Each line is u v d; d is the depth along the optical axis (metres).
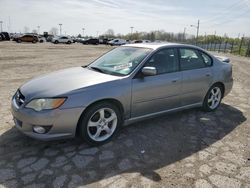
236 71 13.52
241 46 37.88
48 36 61.28
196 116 5.09
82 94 3.38
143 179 2.92
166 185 2.82
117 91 3.66
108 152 3.52
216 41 52.94
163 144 3.82
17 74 9.61
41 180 2.85
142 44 4.70
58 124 3.29
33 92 3.42
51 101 3.25
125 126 4.43
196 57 4.95
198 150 3.67
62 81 3.64
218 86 5.41
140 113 4.09
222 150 3.70
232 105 6.06
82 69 4.39
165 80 4.25
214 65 5.24
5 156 3.33
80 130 3.52
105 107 3.65
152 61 4.17
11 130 4.10
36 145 3.64
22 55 18.02
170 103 4.46
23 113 3.32
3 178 2.86
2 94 6.31
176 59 4.54
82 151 3.52
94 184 2.81
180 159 3.40
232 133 4.33
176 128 4.45
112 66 4.25
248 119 5.06
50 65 12.97
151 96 4.10
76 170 3.06
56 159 3.29
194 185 2.84
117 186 2.78
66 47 33.88
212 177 3.00
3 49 22.91
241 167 3.25
